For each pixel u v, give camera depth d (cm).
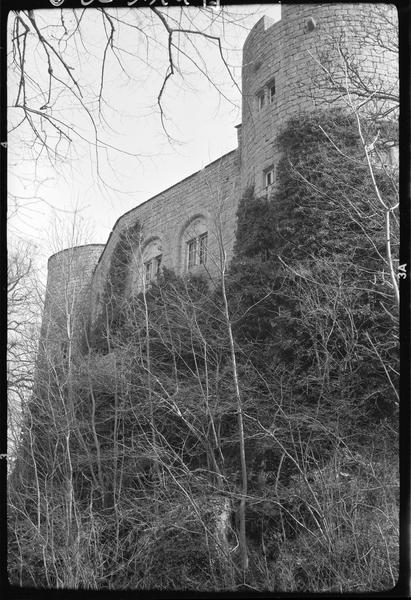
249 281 1766
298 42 1953
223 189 2295
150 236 2372
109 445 1623
